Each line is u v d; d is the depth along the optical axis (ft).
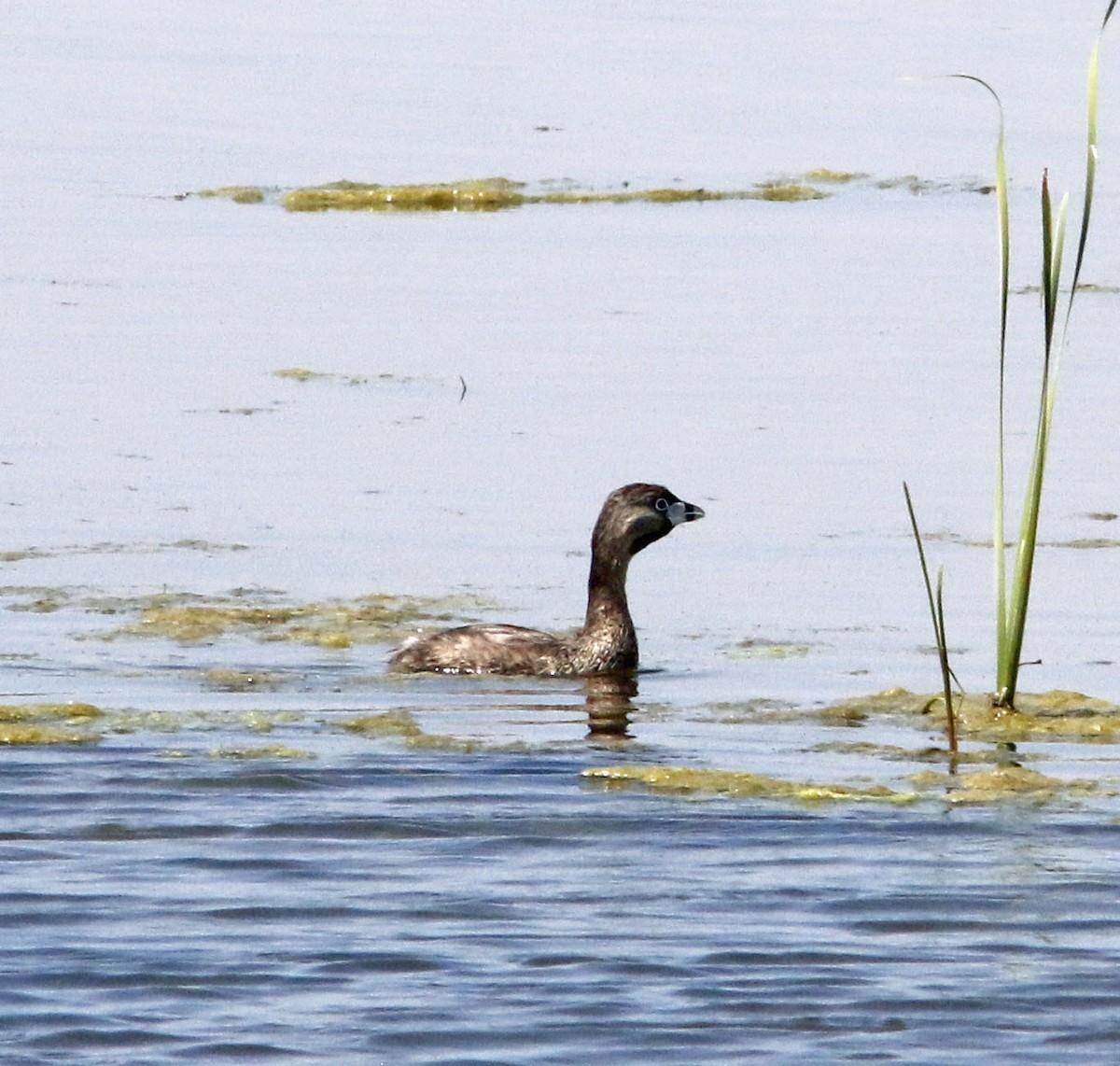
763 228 126.41
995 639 57.26
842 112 164.35
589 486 73.61
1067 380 89.81
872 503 71.77
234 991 31.48
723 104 167.22
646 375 90.38
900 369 91.76
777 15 210.18
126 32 198.49
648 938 33.76
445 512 70.49
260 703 50.31
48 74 176.04
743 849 38.73
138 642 55.93
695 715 49.93
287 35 197.57
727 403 85.46
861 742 47.32
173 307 103.45
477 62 184.44
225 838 39.01
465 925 34.42
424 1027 30.14
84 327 98.73
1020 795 42.52
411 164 142.92
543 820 40.47
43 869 37.04
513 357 94.07
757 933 34.12
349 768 44.04
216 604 60.08
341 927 34.27
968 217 130.11
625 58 186.29
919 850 38.65
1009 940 33.91
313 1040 29.71
